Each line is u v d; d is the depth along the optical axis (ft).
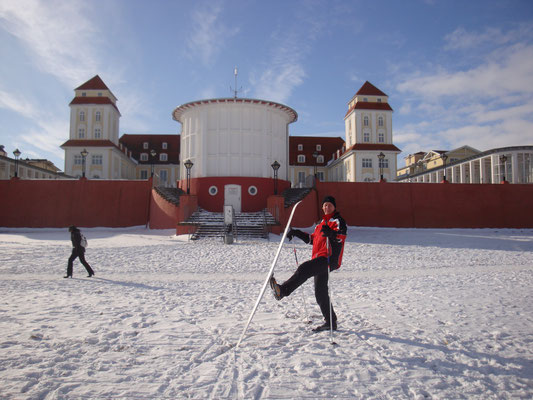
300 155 207.21
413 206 103.14
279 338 15.31
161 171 211.20
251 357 13.09
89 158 176.35
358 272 36.32
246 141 99.09
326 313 16.08
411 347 14.12
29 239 74.79
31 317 18.47
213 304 21.91
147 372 11.72
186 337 15.51
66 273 35.45
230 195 95.76
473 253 53.57
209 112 99.86
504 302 22.18
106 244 65.16
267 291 26.22
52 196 105.09
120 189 105.09
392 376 11.40
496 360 12.84
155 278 32.63
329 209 16.66
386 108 180.96
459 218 103.14
